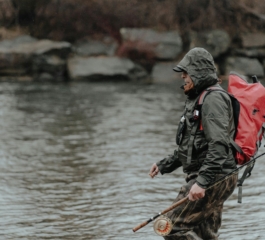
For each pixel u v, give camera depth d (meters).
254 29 61.28
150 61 56.19
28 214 13.69
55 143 23.16
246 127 9.16
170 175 17.53
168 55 56.44
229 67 56.81
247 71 56.56
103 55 56.59
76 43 57.91
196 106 9.03
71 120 29.31
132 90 45.12
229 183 9.17
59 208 14.19
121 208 14.12
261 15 62.31
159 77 54.91
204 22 60.69
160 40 56.66
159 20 60.12
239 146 9.09
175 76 55.09
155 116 30.50
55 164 19.34
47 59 53.16
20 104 35.75
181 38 60.00
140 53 56.00
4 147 22.36
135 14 59.62
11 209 14.10
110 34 58.75
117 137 24.33
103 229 12.53
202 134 9.05
